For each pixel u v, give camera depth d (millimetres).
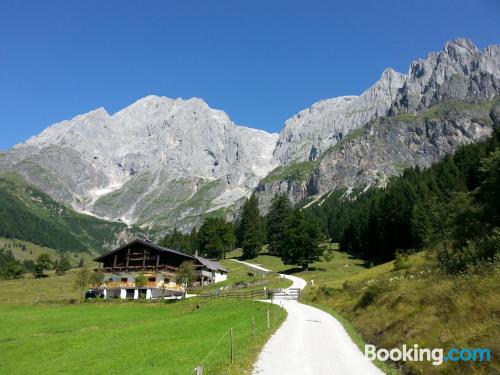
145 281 85625
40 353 31375
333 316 42562
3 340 40094
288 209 157625
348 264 122812
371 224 127312
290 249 116062
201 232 158875
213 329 35062
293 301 63219
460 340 18266
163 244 185625
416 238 97000
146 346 28766
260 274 113312
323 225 188750
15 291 97000
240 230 180125
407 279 40438
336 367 19531
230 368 18844
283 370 18719
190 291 88625
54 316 55406
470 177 107062
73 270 155000
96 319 51844
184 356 23500
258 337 27438
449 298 23172
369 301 39125
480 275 24438
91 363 25172
